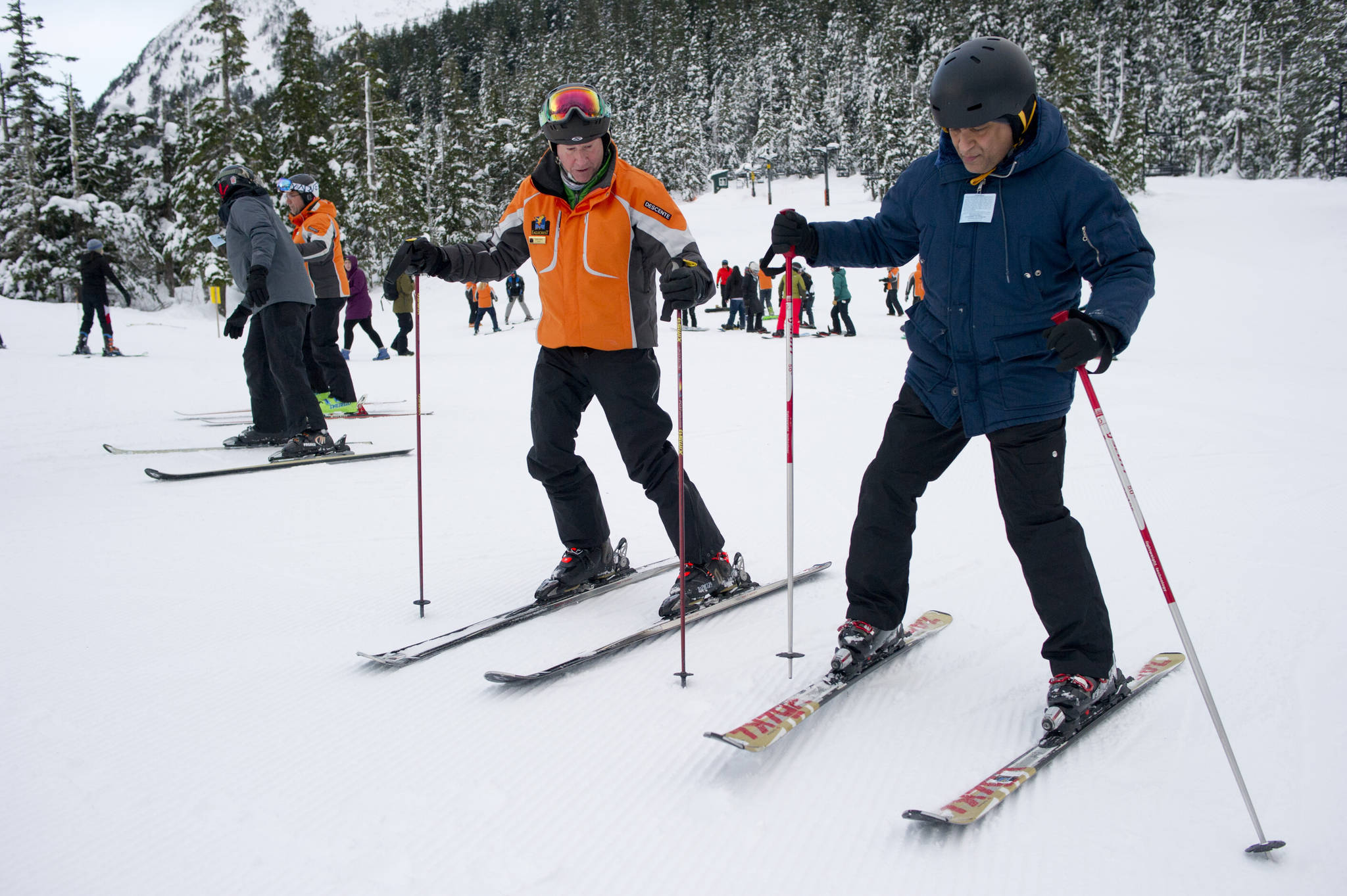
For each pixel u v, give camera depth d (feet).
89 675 8.13
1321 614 9.43
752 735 6.37
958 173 6.95
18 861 5.39
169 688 7.88
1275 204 101.45
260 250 16.14
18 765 6.53
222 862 5.40
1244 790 5.50
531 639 9.14
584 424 23.07
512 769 6.54
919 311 7.59
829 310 70.79
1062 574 6.95
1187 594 10.23
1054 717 6.84
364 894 5.09
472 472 17.56
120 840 5.62
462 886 5.16
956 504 14.76
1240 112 175.22
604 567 10.65
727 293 57.52
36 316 56.13
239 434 20.57
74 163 102.73
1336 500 14.49
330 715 7.42
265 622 9.56
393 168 112.78
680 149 207.31
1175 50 209.05
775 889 5.17
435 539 12.90
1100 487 15.87
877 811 6.01
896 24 195.42
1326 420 22.85
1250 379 32.40
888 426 7.79
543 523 13.88
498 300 86.79
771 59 233.96
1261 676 7.95
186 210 96.22
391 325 76.13
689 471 17.84
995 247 6.75
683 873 5.31
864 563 7.89
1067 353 5.81
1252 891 5.09
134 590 10.46
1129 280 6.18
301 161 103.45
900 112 154.51
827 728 7.20
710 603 9.89
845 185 187.21
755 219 134.72
